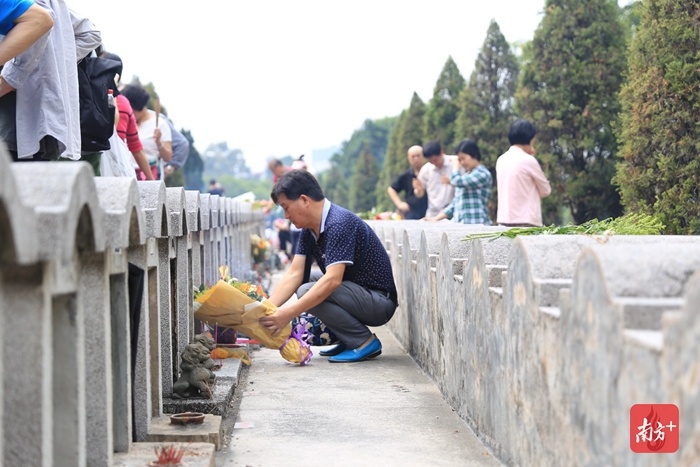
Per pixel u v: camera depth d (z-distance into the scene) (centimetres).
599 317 362
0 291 332
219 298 770
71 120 629
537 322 444
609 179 1712
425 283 798
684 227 880
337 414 633
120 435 478
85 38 683
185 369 616
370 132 8138
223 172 15600
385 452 536
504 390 507
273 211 3238
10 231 297
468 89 2448
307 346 828
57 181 346
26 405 339
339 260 808
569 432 398
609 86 1709
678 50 882
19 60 581
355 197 4619
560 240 469
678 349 296
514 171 973
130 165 858
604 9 1719
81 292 393
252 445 548
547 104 1731
